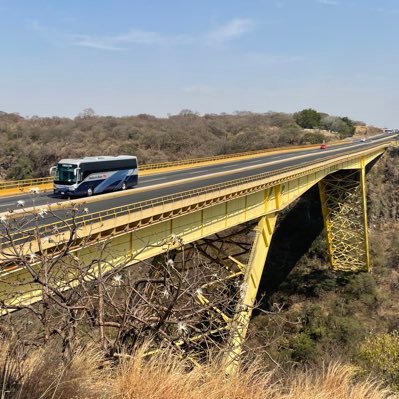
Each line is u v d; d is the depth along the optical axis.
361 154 50.34
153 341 5.54
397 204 67.00
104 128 111.44
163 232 19.81
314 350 28.70
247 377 5.42
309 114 131.25
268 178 28.50
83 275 5.21
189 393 4.81
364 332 34.94
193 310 5.64
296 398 5.59
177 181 33.00
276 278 48.78
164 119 133.75
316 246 53.41
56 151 89.88
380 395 6.43
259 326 33.66
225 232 41.59
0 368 4.22
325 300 44.16
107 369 4.97
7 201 24.06
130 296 5.30
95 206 21.16
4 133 102.50
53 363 4.45
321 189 51.53
